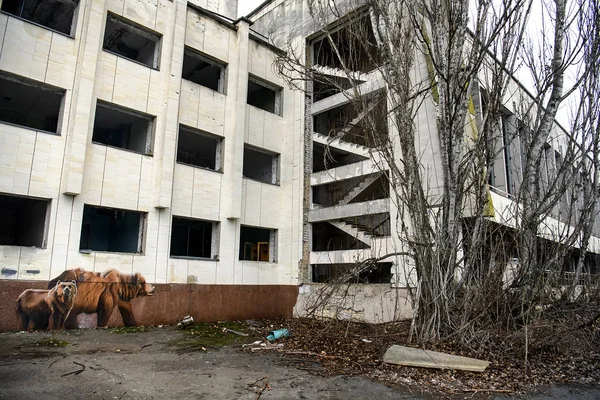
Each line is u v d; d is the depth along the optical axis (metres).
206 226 17.92
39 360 6.65
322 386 5.62
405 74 9.18
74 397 4.88
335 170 14.84
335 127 17.42
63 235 10.05
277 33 17.97
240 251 17.16
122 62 11.88
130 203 11.47
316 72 11.52
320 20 15.11
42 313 9.46
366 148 14.23
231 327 11.70
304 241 15.05
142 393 5.12
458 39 8.52
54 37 10.56
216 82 17.12
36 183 9.81
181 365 6.74
